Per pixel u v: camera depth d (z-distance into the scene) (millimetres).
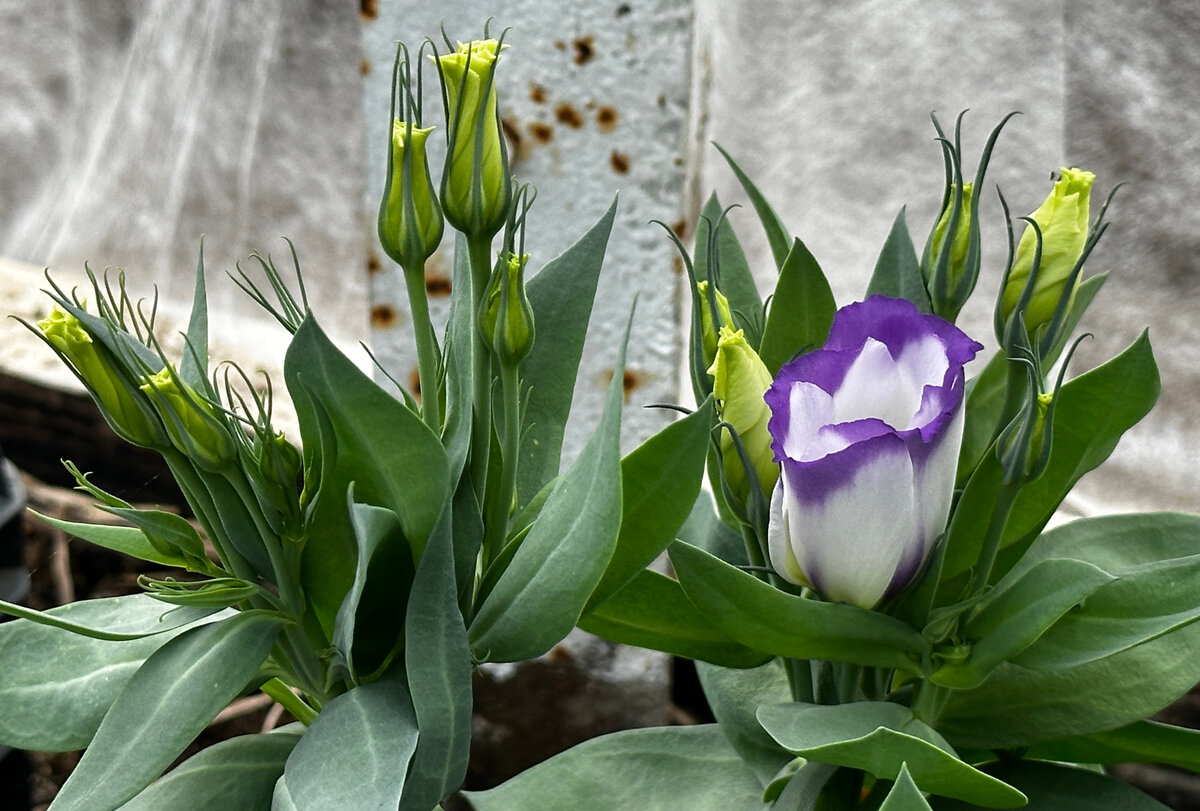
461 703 564
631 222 810
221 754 599
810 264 616
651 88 785
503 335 575
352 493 560
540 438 623
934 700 595
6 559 758
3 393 1219
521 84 790
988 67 1308
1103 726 595
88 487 581
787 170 1408
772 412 563
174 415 561
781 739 563
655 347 833
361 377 553
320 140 1938
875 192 1376
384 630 598
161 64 2096
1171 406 1291
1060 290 573
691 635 618
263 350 1696
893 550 559
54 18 2195
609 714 896
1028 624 569
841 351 570
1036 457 566
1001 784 557
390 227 567
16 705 583
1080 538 625
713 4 921
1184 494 1275
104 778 553
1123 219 1303
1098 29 1264
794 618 574
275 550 580
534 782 642
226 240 2021
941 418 551
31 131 2271
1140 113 1271
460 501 593
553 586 574
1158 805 597
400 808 562
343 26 1897
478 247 573
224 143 2018
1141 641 570
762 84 1386
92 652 598
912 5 1307
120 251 2156
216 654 572
